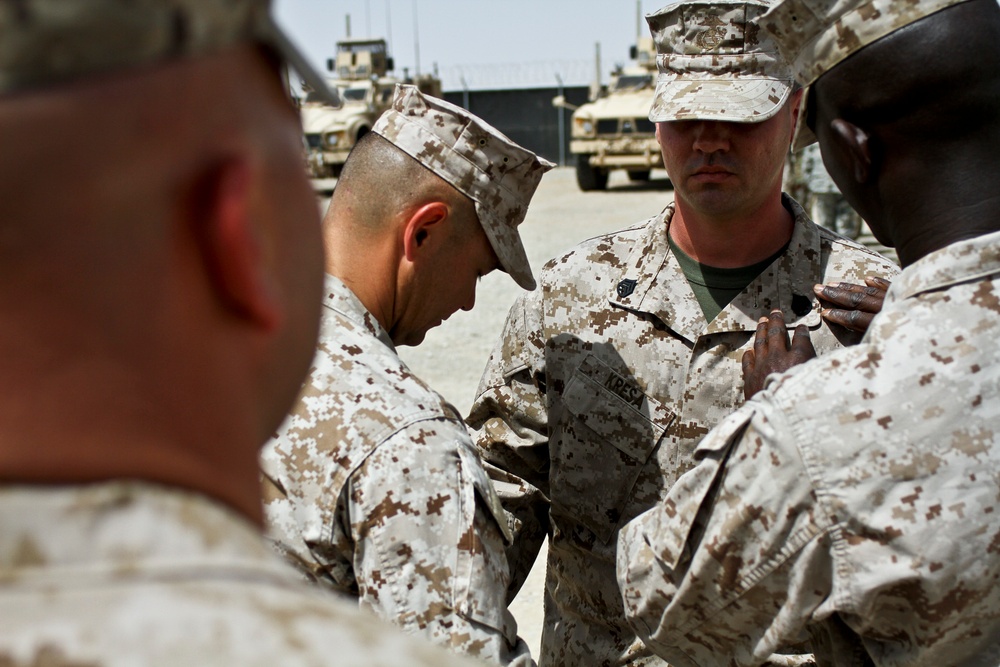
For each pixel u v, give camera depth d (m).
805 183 8.34
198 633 0.42
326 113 15.86
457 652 1.28
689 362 2.01
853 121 1.24
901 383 1.14
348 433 1.33
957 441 1.12
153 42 0.41
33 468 0.42
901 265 1.26
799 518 1.18
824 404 1.16
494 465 2.17
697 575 1.28
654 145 14.98
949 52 1.16
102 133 0.41
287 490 1.35
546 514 2.20
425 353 6.76
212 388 0.47
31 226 0.41
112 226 0.42
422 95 1.58
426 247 1.59
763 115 1.89
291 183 0.55
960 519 1.11
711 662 1.36
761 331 1.59
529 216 13.29
